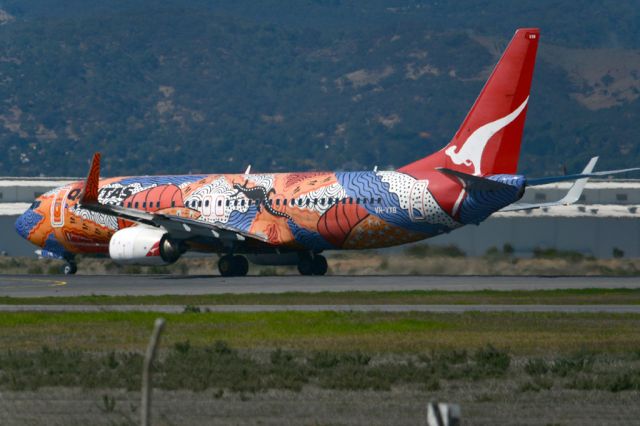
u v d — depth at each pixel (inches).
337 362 3698.3
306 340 4286.4
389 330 4547.2
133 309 5531.5
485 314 5093.5
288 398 3193.9
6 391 3312.0
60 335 4498.0
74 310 5492.1
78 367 3661.4
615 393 3260.3
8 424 2874.0
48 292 6697.8
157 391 3302.2
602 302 5713.6
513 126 7258.9
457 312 5231.3
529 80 7229.3
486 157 7308.1
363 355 3826.3
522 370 3636.8
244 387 3307.1
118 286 7116.1
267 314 5083.7
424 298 5969.5
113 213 7770.7
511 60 7239.2
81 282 7637.8
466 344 4156.0
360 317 4985.2
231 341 4274.1
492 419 2935.5
